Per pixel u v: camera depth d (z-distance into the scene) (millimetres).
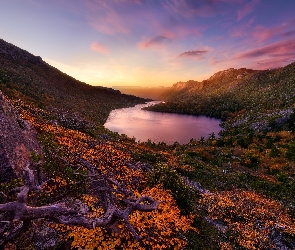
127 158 22172
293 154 56188
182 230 11109
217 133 172375
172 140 140000
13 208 5520
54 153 12422
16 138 10617
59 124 33750
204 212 14750
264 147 79188
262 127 132500
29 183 6375
